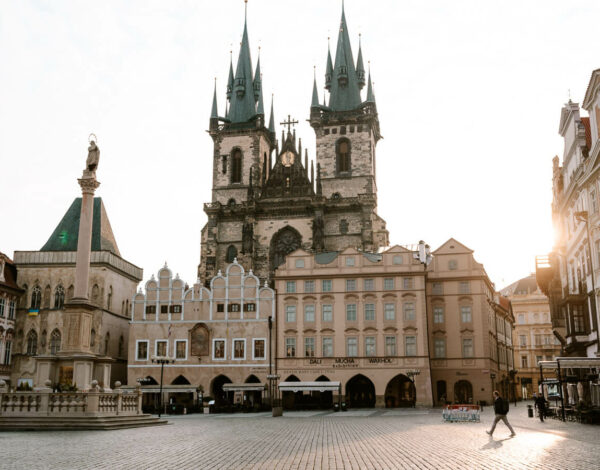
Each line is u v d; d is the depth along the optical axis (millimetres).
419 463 23562
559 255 71812
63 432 39281
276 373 91688
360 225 122688
